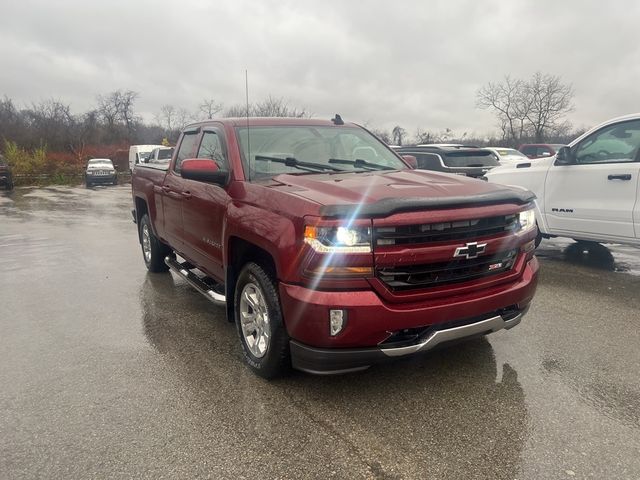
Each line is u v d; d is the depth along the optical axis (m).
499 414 3.09
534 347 4.07
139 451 2.78
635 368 3.69
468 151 10.34
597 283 5.95
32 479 2.56
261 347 3.55
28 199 19.06
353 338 2.91
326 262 2.88
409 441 2.84
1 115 45.25
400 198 3.01
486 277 3.30
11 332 4.62
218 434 2.93
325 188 3.33
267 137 4.38
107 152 40.75
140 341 4.38
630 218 5.89
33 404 3.30
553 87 41.94
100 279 6.52
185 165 3.94
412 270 2.99
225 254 3.93
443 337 3.09
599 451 2.70
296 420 3.06
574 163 6.55
